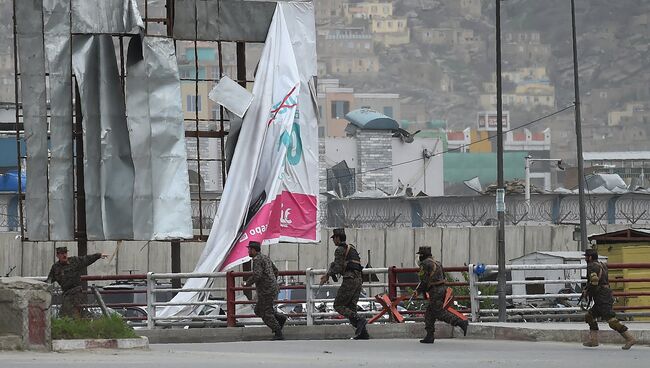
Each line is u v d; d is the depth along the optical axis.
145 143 87.56
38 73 87.00
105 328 62.03
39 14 86.94
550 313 87.06
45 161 86.88
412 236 159.00
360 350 66.81
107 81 87.56
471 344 71.75
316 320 81.12
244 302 81.19
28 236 86.56
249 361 55.56
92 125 87.25
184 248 142.25
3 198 168.25
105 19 87.50
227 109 88.56
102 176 87.12
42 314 57.34
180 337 78.56
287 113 90.19
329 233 153.00
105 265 139.75
